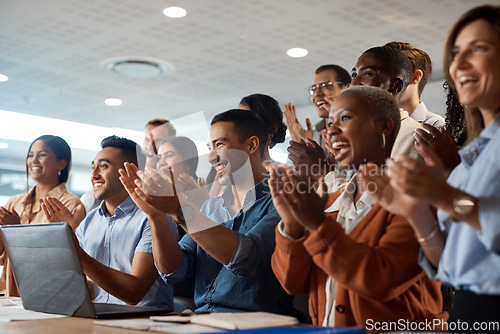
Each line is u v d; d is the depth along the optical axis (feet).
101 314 4.19
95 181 6.70
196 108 27.86
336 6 16.28
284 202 3.99
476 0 15.24
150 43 19.98
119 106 28.12
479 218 3.02
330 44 19.17
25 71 23.31
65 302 4.35
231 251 4.75
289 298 5.15
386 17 16.81
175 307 6.50
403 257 3.67
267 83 23.50
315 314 4.30
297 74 22.24
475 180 3.25
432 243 3.52
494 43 3.25
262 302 5.02
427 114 7.30
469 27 3.33
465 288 3.28
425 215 3.46
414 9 16.12
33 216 8.83
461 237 3.27
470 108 3.81
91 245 6.75
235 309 5.09
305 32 18.33
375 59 6.31
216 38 19.22
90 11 17.56
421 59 7.27
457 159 4.61
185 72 22.77
